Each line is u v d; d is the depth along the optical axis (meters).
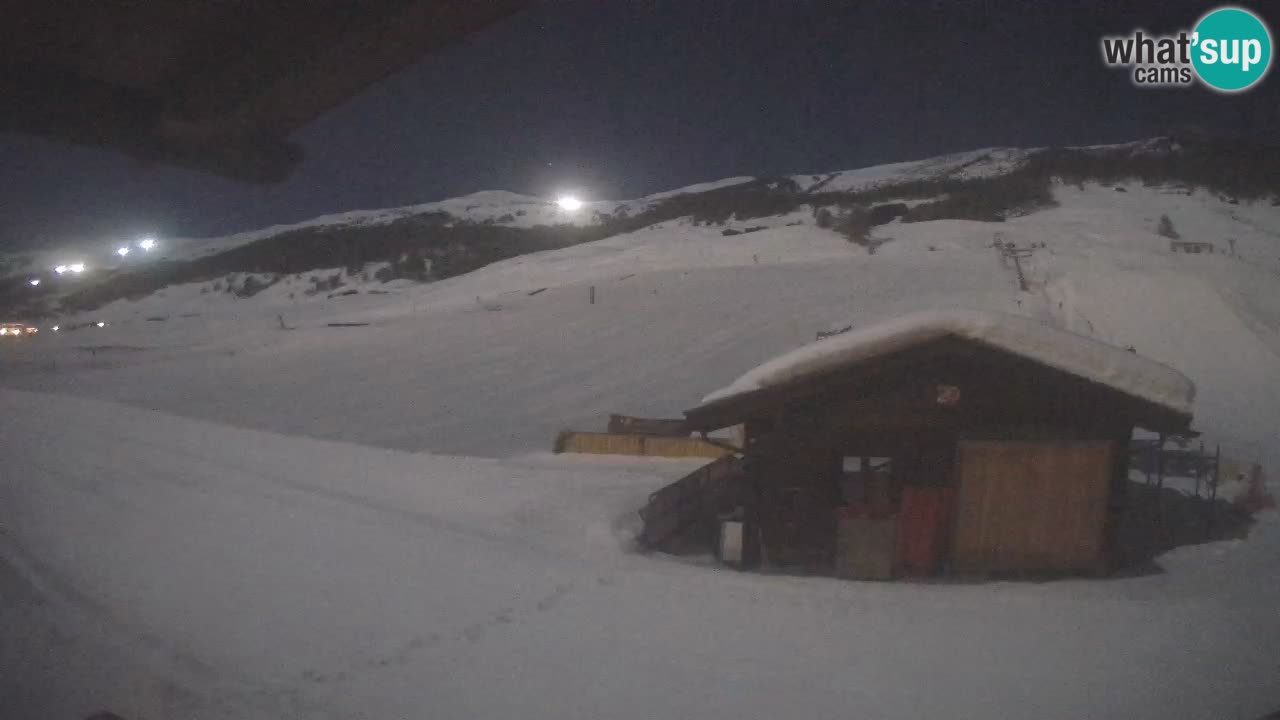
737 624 8.53
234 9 1.97
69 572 9.65
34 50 2.15
